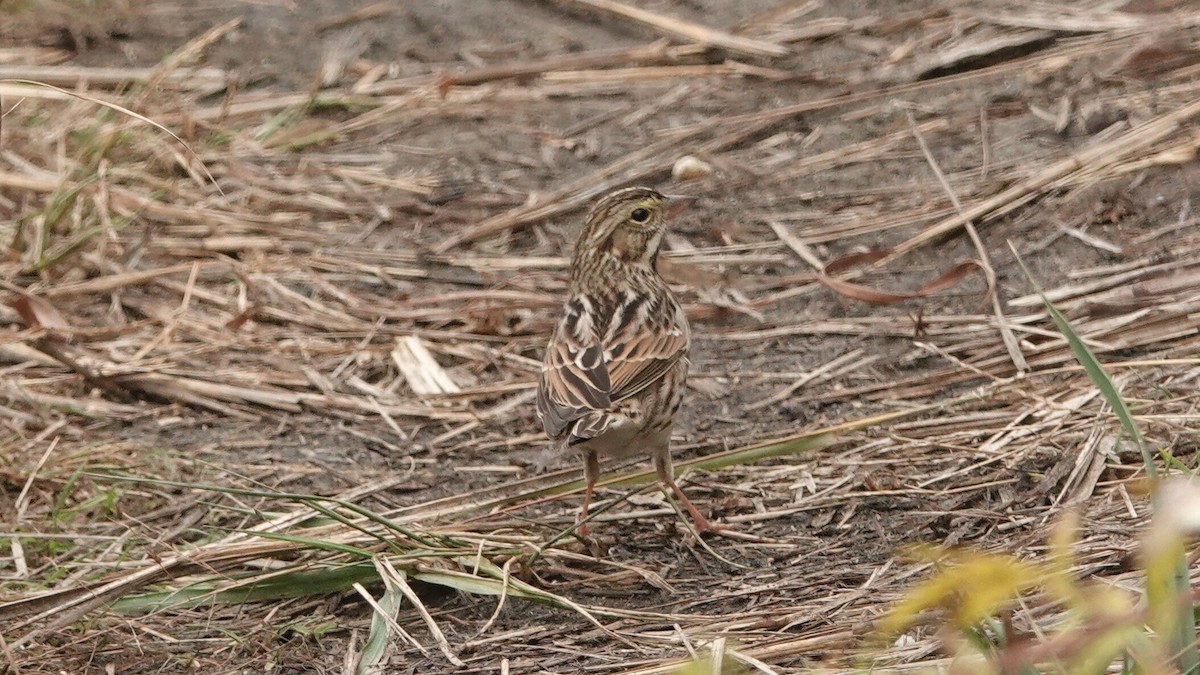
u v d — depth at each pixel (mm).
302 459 11586
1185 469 7914
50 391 12586
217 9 21031
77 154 16438
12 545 10031
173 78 18688
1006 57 17125
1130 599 7609
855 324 13055
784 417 11766
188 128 16578
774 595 8938
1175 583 6062
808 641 7883
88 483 11031
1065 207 13961
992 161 15094
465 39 19781
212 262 14844
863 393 11938
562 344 10227
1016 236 13789
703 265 14242
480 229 15266
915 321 12828
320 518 10180
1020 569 4457
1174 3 17750
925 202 14711
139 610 9203
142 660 8688
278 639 8898
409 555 9289
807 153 16016
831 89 17297
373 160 16969
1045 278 13117
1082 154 14602
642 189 11250
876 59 17766
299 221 15680
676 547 9898
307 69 19109
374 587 9344
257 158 17016
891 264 13891
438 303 14062
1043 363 11812
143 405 12516
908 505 10000
